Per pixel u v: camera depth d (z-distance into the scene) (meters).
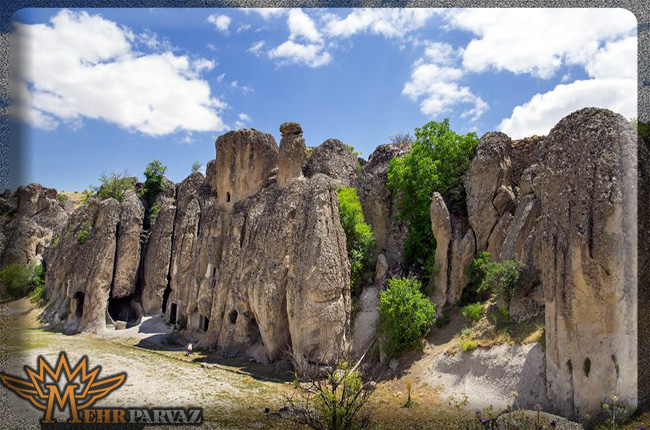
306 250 25.33
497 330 21.19
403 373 22.64
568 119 16.88
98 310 39.25
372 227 31.86
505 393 18.44
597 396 14.51
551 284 16.72
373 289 27.58
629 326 14.09
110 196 46.34
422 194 27.78
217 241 35.34
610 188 14.68
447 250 25.67
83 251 42.03
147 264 42.84
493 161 25.86
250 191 34.41
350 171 34.31
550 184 17.16
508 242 23.38
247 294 29.50
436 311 24.95
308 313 24.34
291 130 31.84
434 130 28.81
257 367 26.44
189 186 43.91
